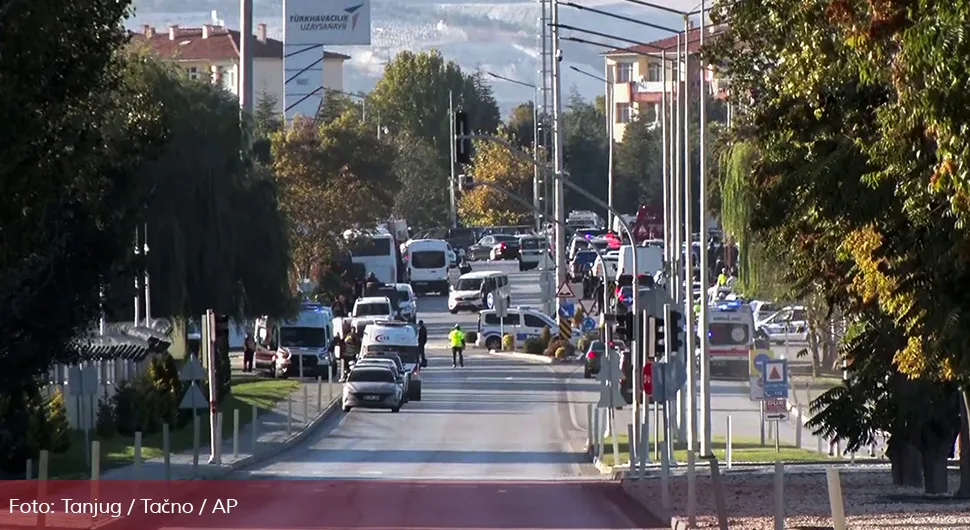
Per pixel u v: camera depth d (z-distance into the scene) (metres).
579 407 181.50
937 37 40.38
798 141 59.84
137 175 109.44
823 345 189.88
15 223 62.69
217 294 154.75
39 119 60.44
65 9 59.84
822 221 58.72
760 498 89.00
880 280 56.69
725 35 67.75
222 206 152.38
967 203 42.12
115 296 113.75
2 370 99.94
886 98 55.16
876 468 117.06
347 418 173.25
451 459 130.88
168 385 156.12
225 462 122.31
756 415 174.62
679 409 146.62
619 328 128.50
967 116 40.91
